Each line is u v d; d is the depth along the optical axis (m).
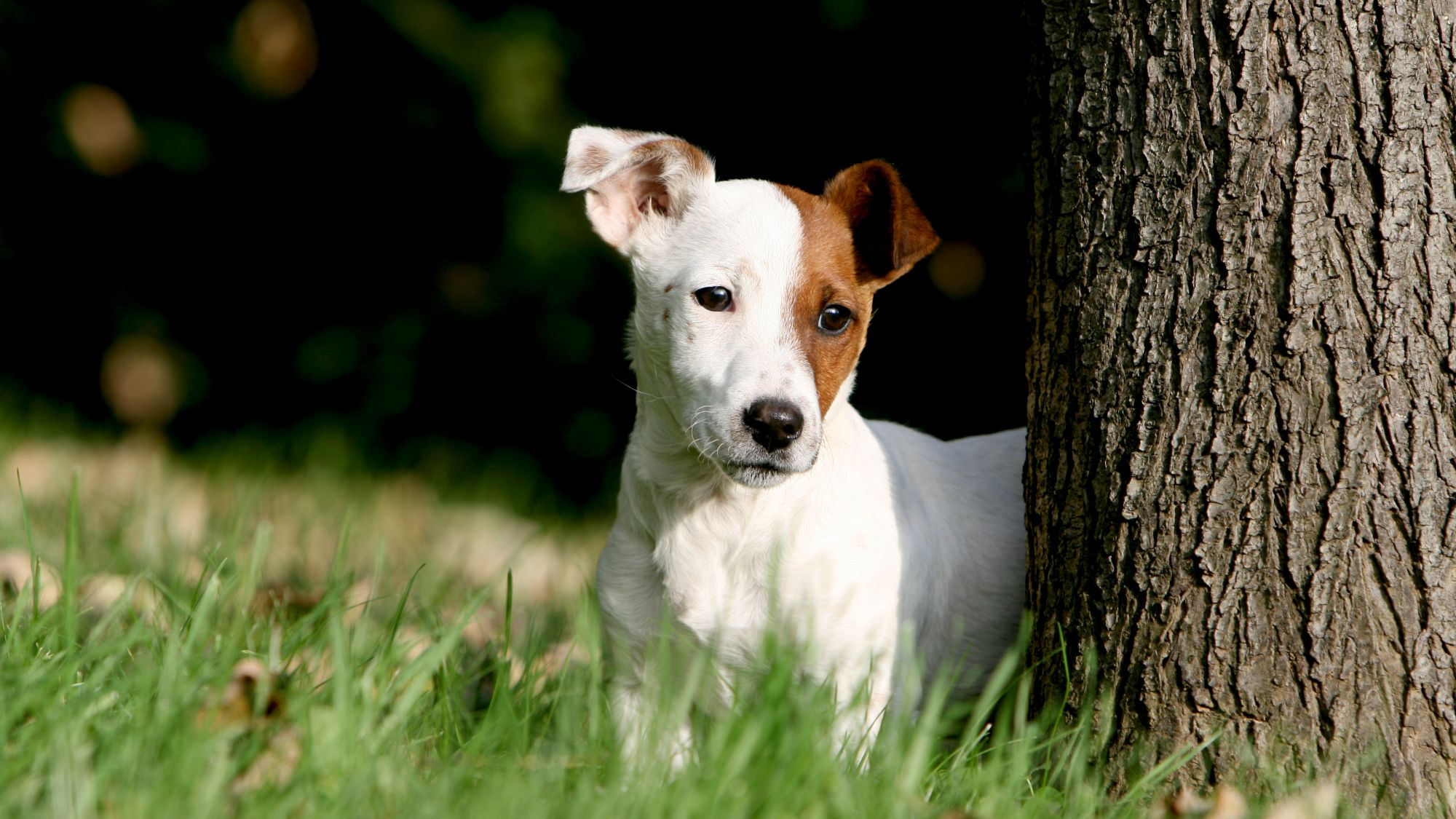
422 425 10.22
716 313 4.10
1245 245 3.39
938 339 8.91
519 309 9.68
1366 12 3.28
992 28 8.19
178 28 9.74
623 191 4.51
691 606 4.08
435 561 6.60
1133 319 3.55
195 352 10.67
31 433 9.70
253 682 3.25
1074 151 3.64
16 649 3.43
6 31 9.77
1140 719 3.55
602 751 3.38
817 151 8.57
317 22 9.47
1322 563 3.36
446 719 3.55
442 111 9.49
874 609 4.05
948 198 8.35
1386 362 3.31
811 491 4.05
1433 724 3.33
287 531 7.26
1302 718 3.39
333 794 2.86
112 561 5.55
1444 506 3.32
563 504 9.80
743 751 2.98
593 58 9.27
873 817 2.91
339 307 10.40
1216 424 3.44
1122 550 3.59
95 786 2.70
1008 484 4.77
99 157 9.89
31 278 10.54
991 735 4.18
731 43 8.91
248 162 10.12
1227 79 3.38
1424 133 3.29
